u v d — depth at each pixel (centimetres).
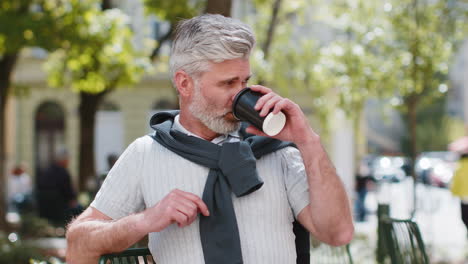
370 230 1012
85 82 1045
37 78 2075
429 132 3569
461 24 920
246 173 190
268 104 183
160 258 200
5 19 883
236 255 187
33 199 1401
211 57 187
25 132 2098
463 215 651
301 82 1275
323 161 193
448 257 820
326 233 196
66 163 1302
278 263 196
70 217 215
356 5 1021
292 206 203
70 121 2089
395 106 970
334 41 1059
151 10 989
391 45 961
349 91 1020
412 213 401
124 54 1027
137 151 203
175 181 196
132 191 202
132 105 2036
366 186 1462
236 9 1317
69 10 927
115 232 186
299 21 1159
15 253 727
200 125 200
